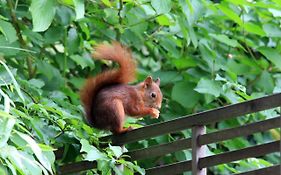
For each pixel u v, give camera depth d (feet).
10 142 29.40
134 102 34.81
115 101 33.99
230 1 37.83
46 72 40.37
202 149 30.68
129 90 34.86
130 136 32.96
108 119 33.73
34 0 32.32
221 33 44.06
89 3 40.22
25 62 42.47
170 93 42.78
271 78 43.73
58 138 33.78
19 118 32.68
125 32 42.06
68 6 38.27
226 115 29.53
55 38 39.47
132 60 35.81
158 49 43.75
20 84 35.45
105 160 30.94
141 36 41.22
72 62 42.50
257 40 45.03
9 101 27.55
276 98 28.17
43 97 36.37
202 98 41.60
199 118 30.37
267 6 37.88
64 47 40.22
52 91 39.70
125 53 35.70
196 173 30.42
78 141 33.94
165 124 31.53
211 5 38.83
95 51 35.99
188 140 30.99
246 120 42.96
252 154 28.91
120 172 31.17
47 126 33.73
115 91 34.53
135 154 32.71
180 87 41.52
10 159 26.99
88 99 34.68
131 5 38.52
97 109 34.06
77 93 42.45
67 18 39.32
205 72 42.45
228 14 39.22
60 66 41.52
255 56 45.88
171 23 39.91
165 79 42.14
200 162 30.53
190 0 36.81
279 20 41.47
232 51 44.47
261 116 42.88
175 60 42.83
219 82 38.81
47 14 32.37
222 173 44.19
